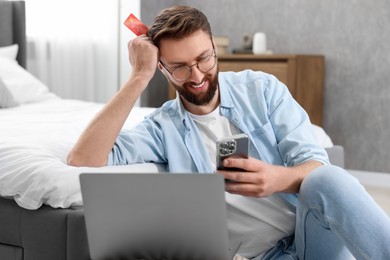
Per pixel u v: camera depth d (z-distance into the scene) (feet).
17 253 5.39
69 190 5.09
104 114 5.49
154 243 4.33
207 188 4.02
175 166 5.60
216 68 5.34
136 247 4.38
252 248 5.50
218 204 4.07
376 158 13.66
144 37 5.63
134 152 5.62
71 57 14.17
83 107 10.93
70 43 14.12
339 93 13.89
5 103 10.69
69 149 6.05
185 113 5.71
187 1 15.60
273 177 4.83
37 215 5.20
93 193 4.21
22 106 11.02
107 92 14.58
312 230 4.96
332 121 14.02
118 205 4.21
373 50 13.47
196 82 5.23
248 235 5.46
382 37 13.35
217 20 15.29
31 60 13.94
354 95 13.75
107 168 5.32
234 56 13.58
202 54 5.17
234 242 5.47
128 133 5.75
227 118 5.67
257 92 5.75
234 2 15.01
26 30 13.71
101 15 14.37
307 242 5.08
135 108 10.10
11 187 5.32
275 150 5.60
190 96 5.36
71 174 5.17
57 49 14.02
